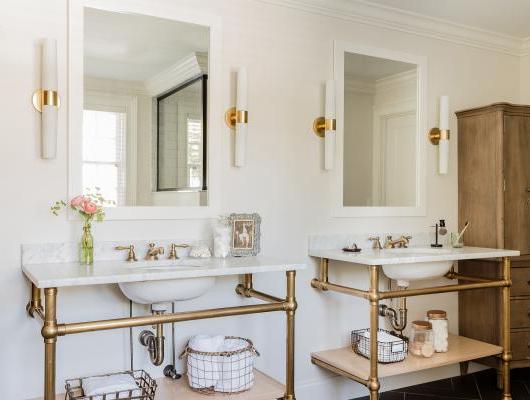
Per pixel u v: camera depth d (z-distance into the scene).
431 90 3.09
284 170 2.59
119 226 2.19
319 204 2.69
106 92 2.18
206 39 2.39
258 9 2.52
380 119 2.91
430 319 2.75
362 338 2.59
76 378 2.02
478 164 3.06
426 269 2.48
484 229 3.03
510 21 3.05
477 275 3.07
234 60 2.46
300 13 2.64
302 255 2.63
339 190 2.75
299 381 2.63
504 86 3.39
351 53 2.81
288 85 2.60
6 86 1.97
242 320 2.48
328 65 2.73
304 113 2.65
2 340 1.96
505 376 2.70
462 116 3.15
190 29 2.35
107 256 2.15
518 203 2.98
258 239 2.36
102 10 2.16
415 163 3.03
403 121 2.99
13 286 1.98
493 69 3.34
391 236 2.88
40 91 2.01
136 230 2.22
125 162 2.21
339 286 2.46
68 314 2.07
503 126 2.94
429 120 3.08
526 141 3.01
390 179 2.94
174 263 2.18
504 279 2.69
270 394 2.08
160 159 2.29
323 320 2.71
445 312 2.85
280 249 2.57
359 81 2.84
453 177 3.18
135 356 2.21
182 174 2.33
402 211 2.96
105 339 2.15
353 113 2.82
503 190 2.94
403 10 2.87
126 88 2.22
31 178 2.01
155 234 2.26
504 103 2.91
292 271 2.07
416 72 3.03
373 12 2.83
